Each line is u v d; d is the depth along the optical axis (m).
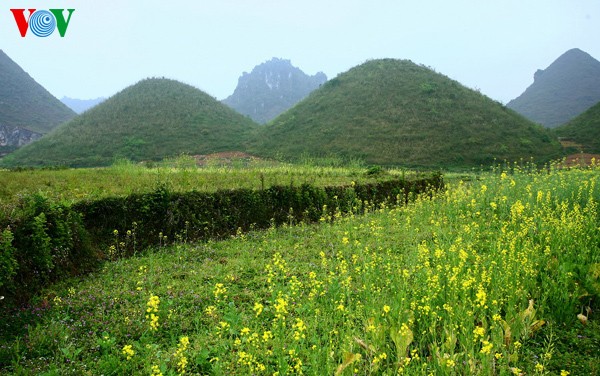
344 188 16.27
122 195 10.96
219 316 6.48
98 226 10.15
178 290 7.55
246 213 13.10
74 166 64.81
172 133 79.25
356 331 5.69
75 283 8.04
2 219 7.47
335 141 69.25
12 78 138.75
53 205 8.73
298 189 14.75
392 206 17.31
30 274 7.52
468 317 5.42
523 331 5.53
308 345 5.54
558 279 6.62
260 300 7.05
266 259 9.55
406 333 5.02
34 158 69.44
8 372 4.92
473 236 9.95
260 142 76.31
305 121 80.06
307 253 10.02
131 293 7.40
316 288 7.13
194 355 5.32
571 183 13.44
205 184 14.63
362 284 7.51
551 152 61.28
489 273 6.84
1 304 6.70
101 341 5.35
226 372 4.95
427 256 8.10
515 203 11.55
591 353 5.27
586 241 8.22
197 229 11.79
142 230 10.79
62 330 5.84
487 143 63.44
